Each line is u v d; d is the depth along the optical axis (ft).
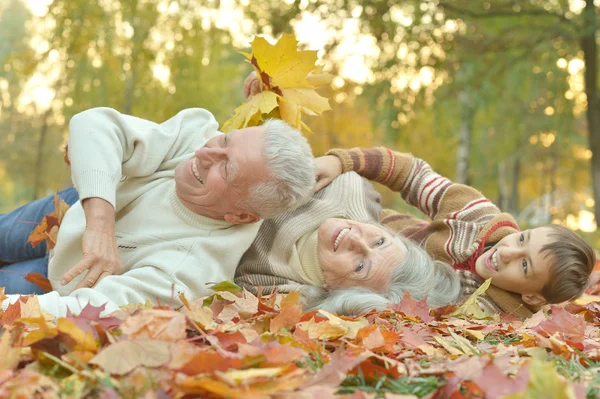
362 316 8.46
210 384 4.53
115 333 5.78
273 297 8.34
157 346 5.16
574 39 36.96
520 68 39.27
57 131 63.16
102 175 8.47
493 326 8.41
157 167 9.41
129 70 33.45
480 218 11.06
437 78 37.68
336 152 11.13
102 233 8.22
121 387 4.78
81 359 5.22
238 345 5.67
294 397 4.70
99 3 32.68
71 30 32.37
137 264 8.60
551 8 38.93
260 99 9.70
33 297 7.06
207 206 8.76
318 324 7.01
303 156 8.61
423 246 11.12
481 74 37.99
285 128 8.72
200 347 5.95
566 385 4.63
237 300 7.79
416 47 36.50
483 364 5.58
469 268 10.73
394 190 12.04
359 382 5.53
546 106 41.83
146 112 35.63
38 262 9.91
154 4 33.32
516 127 43.96
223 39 35.27
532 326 8.82
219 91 44.27
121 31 33.50
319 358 5.94
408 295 8.91
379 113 38.04
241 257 9.89
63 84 33.32
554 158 60.70
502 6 38.34
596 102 38.11
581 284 10.12
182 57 34.24
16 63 35.06
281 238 9.80
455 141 49.93
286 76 9.84
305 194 8.70
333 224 9.70
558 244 10.06
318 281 9.74
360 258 9.49
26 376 4.82
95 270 8.04
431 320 8.75
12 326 6.11
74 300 7.55
